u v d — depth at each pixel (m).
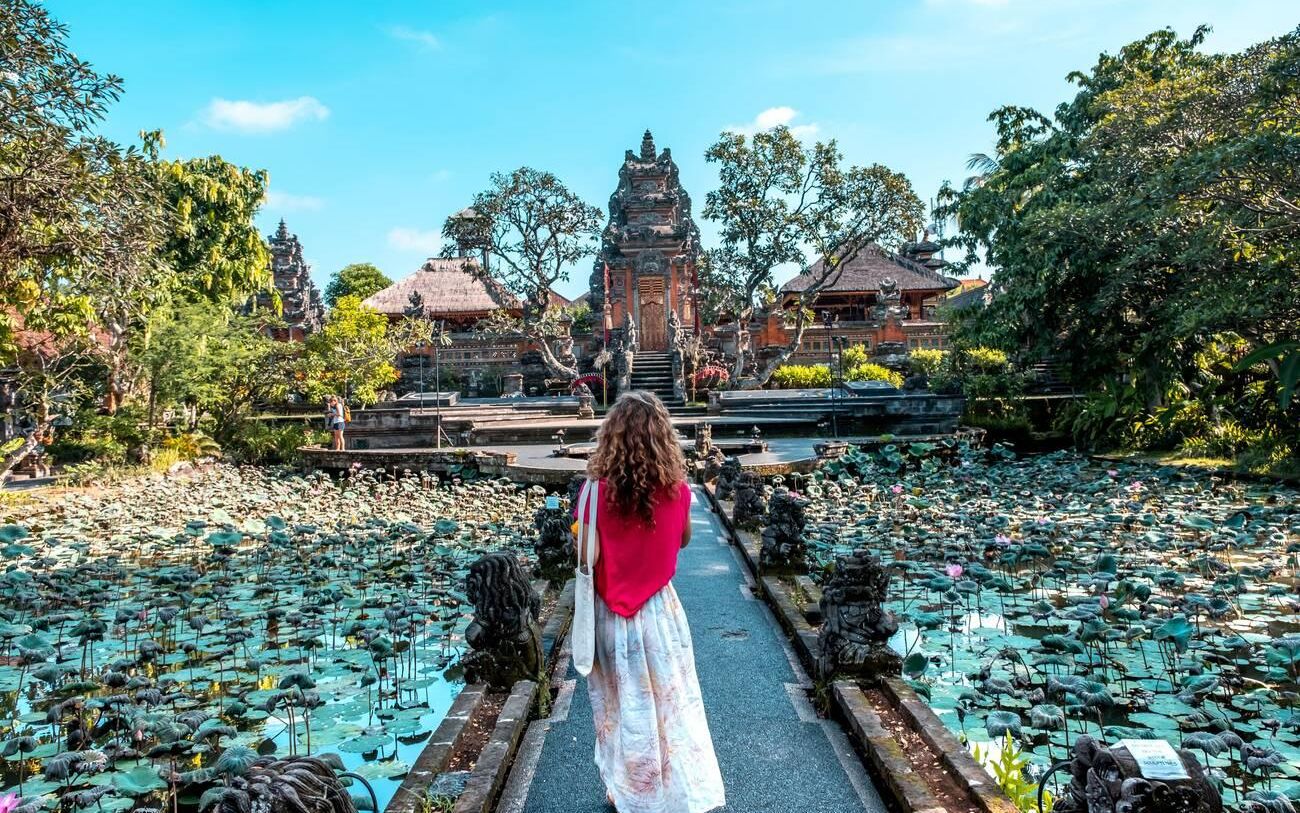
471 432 20.34
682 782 2.90
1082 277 17.58
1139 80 16.78
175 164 23.05
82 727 4.68
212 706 5.13
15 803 3.64
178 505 13.17
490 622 4.41
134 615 6.00
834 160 29.05
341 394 22.20
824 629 4.45
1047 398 22.86
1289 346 12.98
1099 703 3.99
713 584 7.21
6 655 6.34
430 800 3.17
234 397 21.34
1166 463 15.70
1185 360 17.58
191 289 22.36
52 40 9.88
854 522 10.66
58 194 10.34
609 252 31.42
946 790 3.25
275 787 2.18
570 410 24.56
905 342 31.38
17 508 13.02
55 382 17.19
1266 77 12.56
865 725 3.80
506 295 37.84
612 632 2.98
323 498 14.23
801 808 3.33
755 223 29.56
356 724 4.85
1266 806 3.23
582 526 3.01
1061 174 20.08
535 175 30.53
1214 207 14.38
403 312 36.38
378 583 8.30
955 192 23.73
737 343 28.95
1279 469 13.33
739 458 15.45
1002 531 9.85
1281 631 6.23
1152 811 2.27
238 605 7.54
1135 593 5.83
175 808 3.60
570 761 3.78
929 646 6.04
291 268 33.62
